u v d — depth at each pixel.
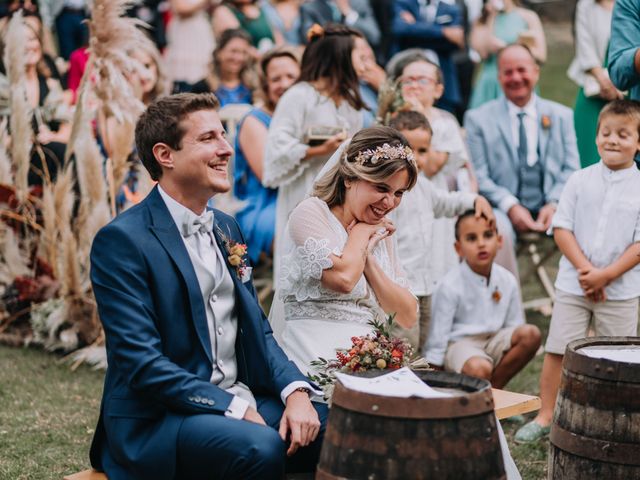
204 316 3.47
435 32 9.42
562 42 15.75
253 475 3.23
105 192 6.20
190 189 3.50
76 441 4.77
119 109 6.17
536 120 7.12
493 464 2.89
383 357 3.50
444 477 2.81
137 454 3.35
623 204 4.87
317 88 5.77
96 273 3.42
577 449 3.43
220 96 8.34
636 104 4.86
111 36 6.13
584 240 4.95
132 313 3.35
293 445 3.41
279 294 4.00
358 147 3.82
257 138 6.79
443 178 6.11
